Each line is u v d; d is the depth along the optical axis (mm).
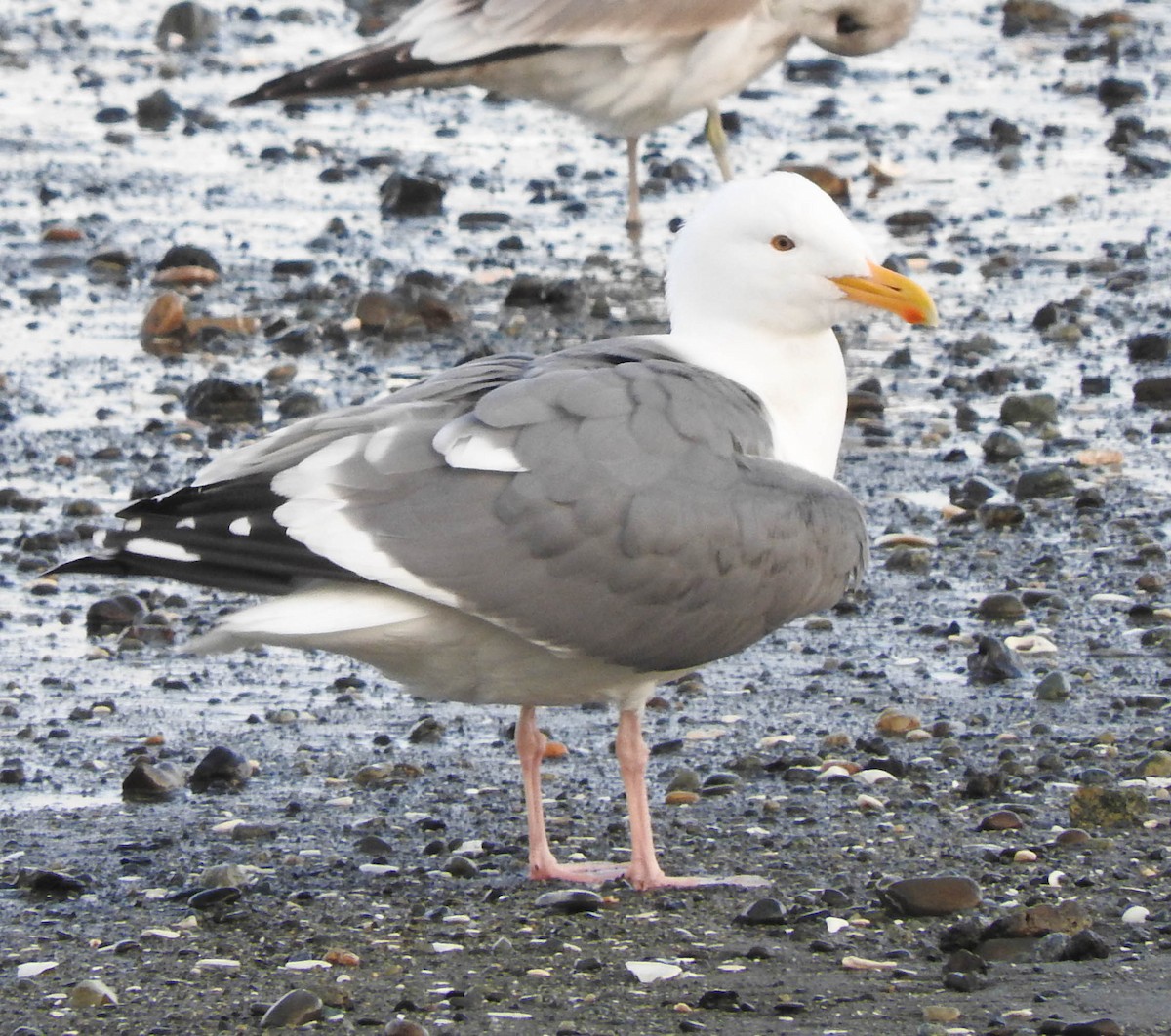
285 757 11203
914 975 8422
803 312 10367
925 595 13648
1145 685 12117
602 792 10773
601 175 25266
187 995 8328
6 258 21625
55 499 15227
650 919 9070
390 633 9148
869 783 10719
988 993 8203
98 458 16062
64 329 19469
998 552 14352
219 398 17094
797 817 10312
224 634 8984
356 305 19688
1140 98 28516
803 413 10469
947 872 9500
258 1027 8023
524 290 20188
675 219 23281
